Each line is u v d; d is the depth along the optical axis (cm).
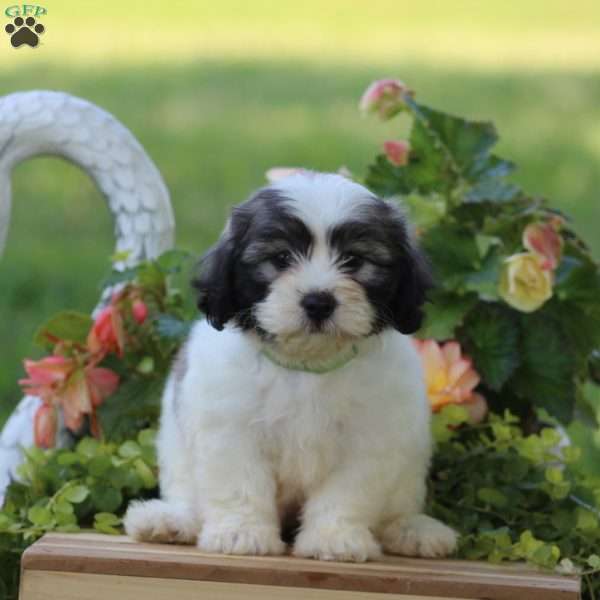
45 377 736
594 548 659
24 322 1190
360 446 605
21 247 1390
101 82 1941
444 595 539
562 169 1619
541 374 761
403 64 2177
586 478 721
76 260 1355
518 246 777
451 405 722
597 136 1748
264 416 603
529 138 1738
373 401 603
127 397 746
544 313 768
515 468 700
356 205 597
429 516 667
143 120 1758
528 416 784
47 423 729
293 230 588
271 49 2302
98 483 674
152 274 768
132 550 570
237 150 1634
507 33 2561
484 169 802
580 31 2583
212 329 627
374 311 595
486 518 682
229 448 602
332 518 597
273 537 598
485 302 775
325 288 574
